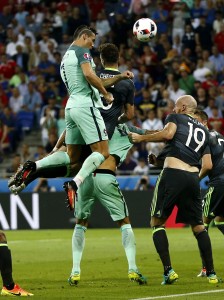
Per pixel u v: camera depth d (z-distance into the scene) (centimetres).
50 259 2359
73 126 1709
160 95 4184
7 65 4638
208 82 4144
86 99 1667
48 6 5034
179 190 1683
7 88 4603
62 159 1727
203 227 1714
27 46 4734
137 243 2848
